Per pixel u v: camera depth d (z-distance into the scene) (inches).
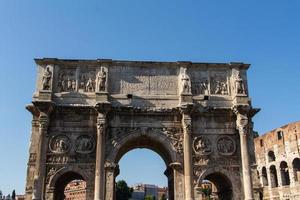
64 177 1352.1
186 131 1301.7
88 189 1254.9
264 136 2615.7
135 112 1332.4
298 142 2252.7
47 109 1289.4
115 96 1357.0
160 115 1347.2
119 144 1302.9
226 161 1320.1
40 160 1238.3
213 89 1412.4
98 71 1392.7
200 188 1273.4
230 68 1444.4
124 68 1407.5
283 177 2390.5
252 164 1314.0
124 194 4055.1
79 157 1290.6
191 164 1269.7
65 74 1387.8
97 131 1295.5
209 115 1364.4
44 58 1378.0
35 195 1199.6
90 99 1349.7
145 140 1375.5
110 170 1270.9
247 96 1370.6
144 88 1385.3
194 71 1433.3
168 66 1423.5
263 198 2544.3
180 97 1352.1
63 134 1312.7
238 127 1331.2
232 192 1289.4
